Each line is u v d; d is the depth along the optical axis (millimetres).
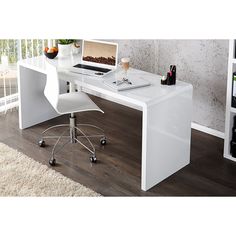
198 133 4527
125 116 4879
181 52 4523
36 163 3959
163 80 3848
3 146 4215
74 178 3807
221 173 3891
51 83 4000
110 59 4207
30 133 4508
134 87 3770
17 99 5020
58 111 3939
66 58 4492
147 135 3521
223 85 4312
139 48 4867
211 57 4320
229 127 4020
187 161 4008
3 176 3773
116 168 3945
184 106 3814
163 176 3783
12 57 4832
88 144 4301
